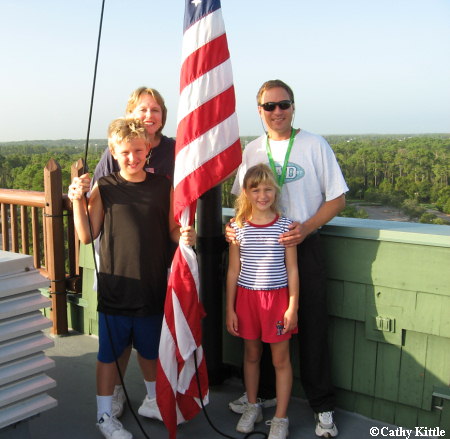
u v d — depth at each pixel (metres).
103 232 2.29
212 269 2.63
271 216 2.26
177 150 2.25
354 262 2.40
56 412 2.59
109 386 2.30
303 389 2.68
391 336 2.34
